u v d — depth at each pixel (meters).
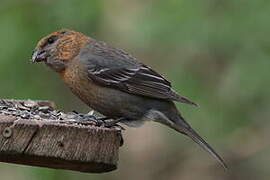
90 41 10.85
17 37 14.11
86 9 14.28
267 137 15.76
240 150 16.08
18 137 8.30
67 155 8.43
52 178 14.02
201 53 14.51
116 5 14.68
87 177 14.66
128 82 10.54
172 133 16.66
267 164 16.17
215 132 14.76
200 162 16.66
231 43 14.23
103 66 10.53
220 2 14.24
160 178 16.83
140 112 10.60
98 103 10.59
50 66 10.81
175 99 10.52
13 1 14.43
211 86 14.66
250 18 14.16
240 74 14.41
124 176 16.83
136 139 17.03
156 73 10.73
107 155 8.57
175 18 14.04
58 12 14.30
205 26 14.03
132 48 14.70
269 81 14.30
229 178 16.38
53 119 9.23
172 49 14.46
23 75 14.23
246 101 14.71
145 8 14.36
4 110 9.65
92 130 8.50
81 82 10.57
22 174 14.22
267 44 14.21
